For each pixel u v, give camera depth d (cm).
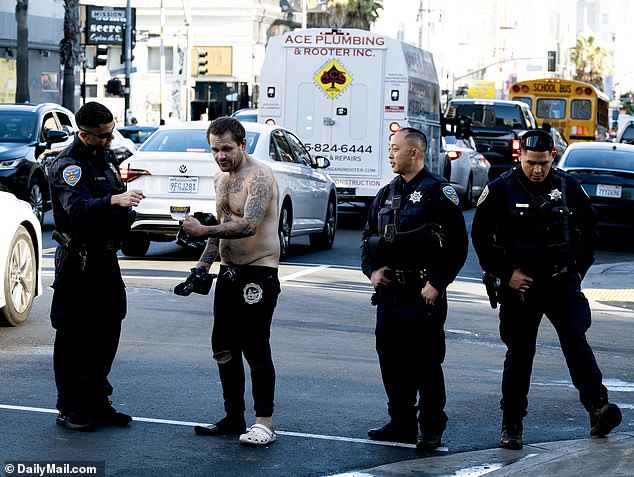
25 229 1407
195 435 938
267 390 920
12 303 1366
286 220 2138
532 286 934
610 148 2661
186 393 1072
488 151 4388
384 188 936
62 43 5375
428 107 3189
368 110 2872
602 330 1571
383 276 914
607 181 2541
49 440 907
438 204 905
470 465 869
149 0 9088
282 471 846
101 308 945
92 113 924
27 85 4969
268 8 9369
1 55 5644
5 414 976
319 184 2322
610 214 2538
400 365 927
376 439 939
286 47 2888
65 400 944
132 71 5844
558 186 938
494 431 982
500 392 1128
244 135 919
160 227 1973
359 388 1116
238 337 931
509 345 941
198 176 1958
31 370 1144
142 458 867
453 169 3638
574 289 944
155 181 1975
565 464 837
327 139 2884
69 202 914
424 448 912
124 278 1838
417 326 908
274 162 2091
